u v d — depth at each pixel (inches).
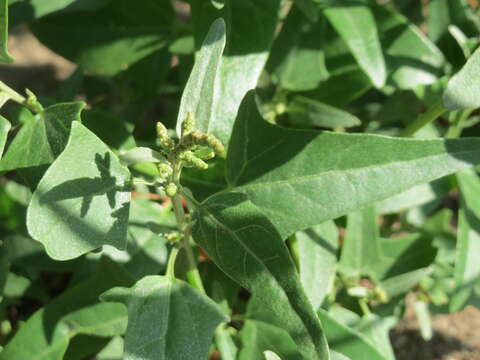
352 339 5.0
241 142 4.5
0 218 6.3
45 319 5.1
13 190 6.4
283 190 4.4
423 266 6.1
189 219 4.5
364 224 6.0
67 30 6.4
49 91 10.7
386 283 6.1
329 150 4.3
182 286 4.2
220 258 4.1
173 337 4.0
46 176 3.7
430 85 6.4
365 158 4.3
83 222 3.8
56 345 5.0
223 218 4.1
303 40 6.4
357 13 6.0
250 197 4.5
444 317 8.7
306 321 3.8
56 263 6.0
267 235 4.0
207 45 4.0
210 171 5.6
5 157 4.5
